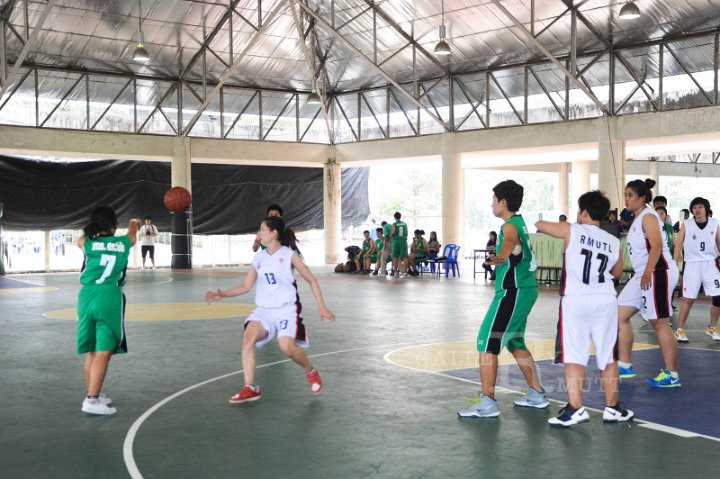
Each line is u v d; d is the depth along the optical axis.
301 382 6.95
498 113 23.64
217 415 5.75
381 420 5.57
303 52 24.33
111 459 4.67
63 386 6.89
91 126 24.03
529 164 29.83
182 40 23.27
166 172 26.89
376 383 6.90
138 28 22.09
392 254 22.22
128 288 17.86
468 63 23.56
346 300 14.86
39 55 22.23
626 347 7.01
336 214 27.78
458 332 10.30
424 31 22.53
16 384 6.98
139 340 9.62
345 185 31.17
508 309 5.52
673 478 4.23
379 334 10.11
